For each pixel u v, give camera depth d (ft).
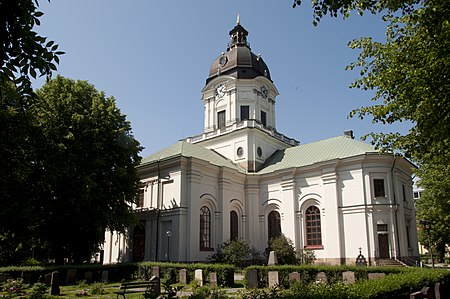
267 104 149.48
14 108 57.93
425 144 48.83
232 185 124.47
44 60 23.71
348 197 110.32
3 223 73.67
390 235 104.94
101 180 92.84
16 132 59.98
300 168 120.06
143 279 86.63
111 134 97.04
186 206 108.58
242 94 143.74
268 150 141.90
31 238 88.38
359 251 105.09
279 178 125.18
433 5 37.86
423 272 49.03
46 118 87.61
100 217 91.66
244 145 135.03
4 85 23.70
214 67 154.10
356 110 54.75
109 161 96.58
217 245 114.62
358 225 107.04
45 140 83.76
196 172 112.16
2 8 21.75
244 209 128.06
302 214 118.52
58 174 82.48
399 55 45.62
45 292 61.87
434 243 164.86
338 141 126.41
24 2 22.26
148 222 114.52
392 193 107.76
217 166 119.03
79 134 92.02
